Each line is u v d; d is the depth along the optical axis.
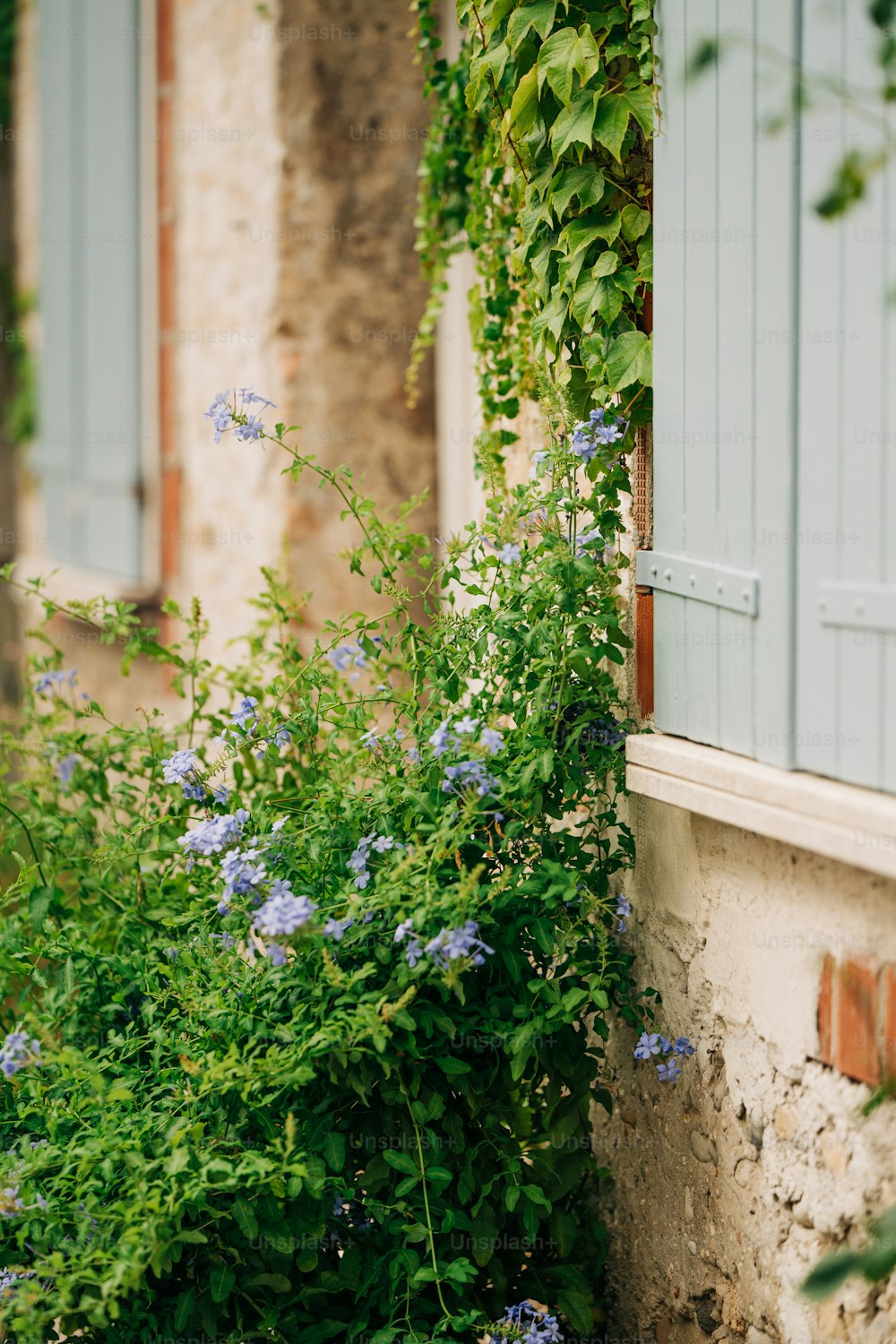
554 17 2.52
